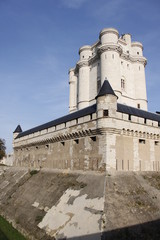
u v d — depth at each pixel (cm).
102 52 4847
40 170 4409
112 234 1723
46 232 2088
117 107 3081
